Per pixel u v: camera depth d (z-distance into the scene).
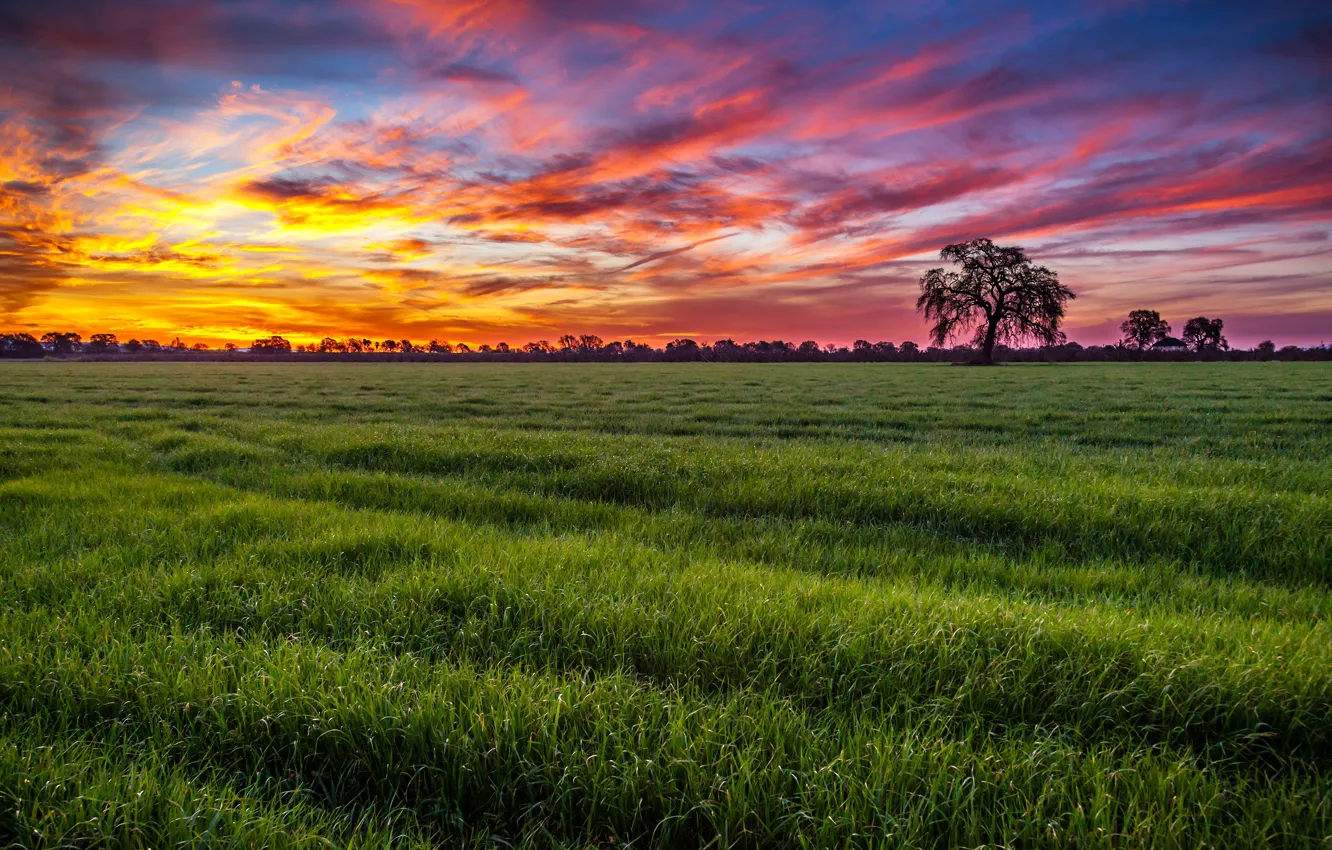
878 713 3.57
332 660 3.89
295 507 8.21
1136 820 2.77
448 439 14.59
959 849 2.70
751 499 9.16
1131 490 8.68
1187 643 4.11
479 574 5.33
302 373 64.56
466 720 3.37
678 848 2.89
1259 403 25.67
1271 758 3.33
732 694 3.69
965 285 87.00
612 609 4.62
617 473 10.44
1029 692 3.72
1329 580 6.26
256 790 3.06
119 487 9.68
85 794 2.87
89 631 4.41
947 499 8.59
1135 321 161.38
